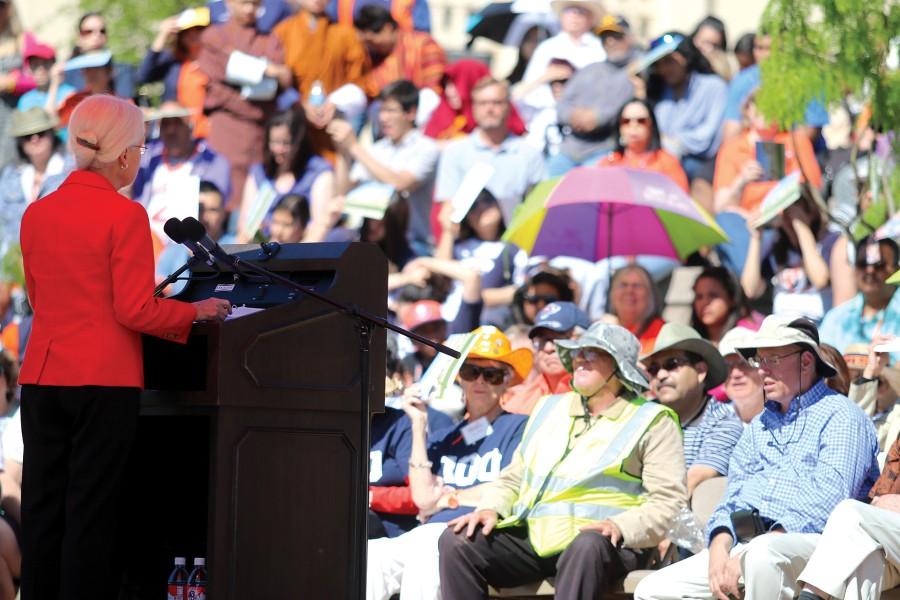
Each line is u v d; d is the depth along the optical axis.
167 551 8.81
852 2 15.05
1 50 19.72
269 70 17.66
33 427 7.21
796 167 15.74
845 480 8.95
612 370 10.06
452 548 9.77
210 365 7.16
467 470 11.31
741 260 15.71
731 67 16.56
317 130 17.52
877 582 8.30
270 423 7.43
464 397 12.09
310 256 7.99
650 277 15.05
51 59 19.59
